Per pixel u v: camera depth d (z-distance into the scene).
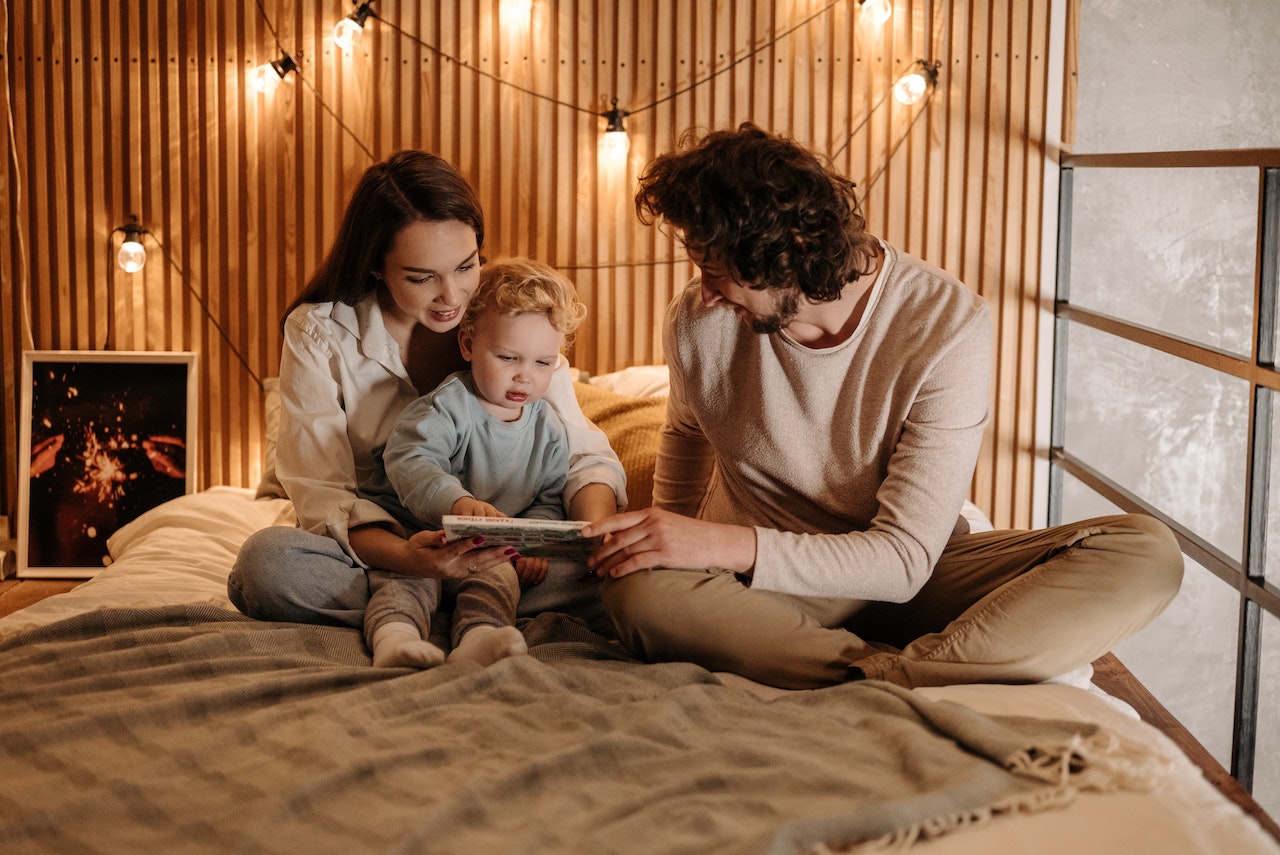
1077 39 3.30
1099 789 1.21
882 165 3.36
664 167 1.63
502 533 1.64
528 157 3.38
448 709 1.44
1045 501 3.48
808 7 3.31
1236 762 2.20
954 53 3.32
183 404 3.36
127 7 3.29
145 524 2.85
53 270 3.38
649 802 1.18
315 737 1.32
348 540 1.87
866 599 1.76
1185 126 3.58
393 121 3.35
